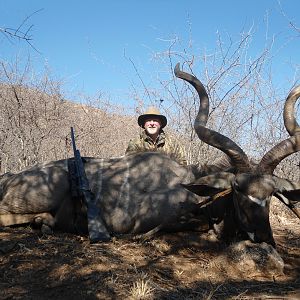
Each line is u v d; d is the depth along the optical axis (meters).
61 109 8.34
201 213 4.61
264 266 3.74
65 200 4.58
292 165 6.63
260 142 6.82
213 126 6.79
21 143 7.50
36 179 4.57
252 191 3.87
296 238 4.79
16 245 3.87
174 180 4.77
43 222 4.53
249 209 3.88
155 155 4.96
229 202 4.35
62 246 3.92
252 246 3.85
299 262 4.04
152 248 4.13
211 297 3.15
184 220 4.57
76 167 4.55
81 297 3.08
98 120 8.95
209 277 3.61
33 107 7.82
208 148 6.67
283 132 6.74
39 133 7.80
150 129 5.52
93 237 4.05
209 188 4.15
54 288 3.20
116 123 9.27
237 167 4.09
